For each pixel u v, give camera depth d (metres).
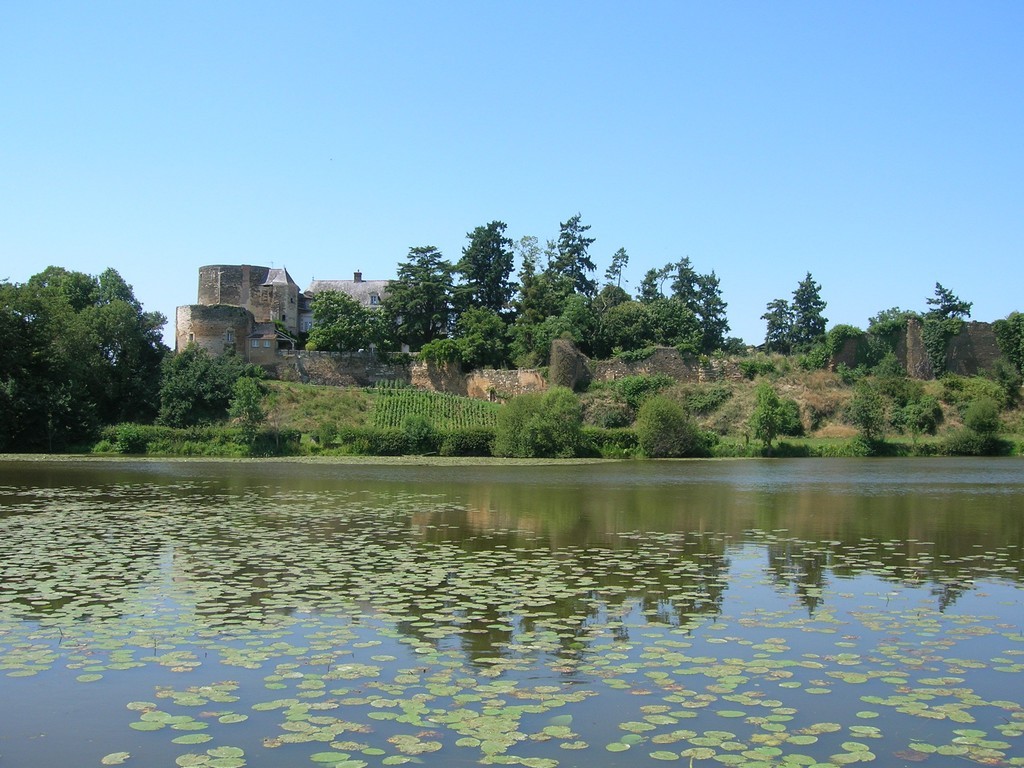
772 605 14.78
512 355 95.88
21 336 67.69
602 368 92.31
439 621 13.52
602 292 111.88
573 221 117.06
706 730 9.26
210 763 8.42
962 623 13.66
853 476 48.19
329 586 15.98
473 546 20.88
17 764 8.44
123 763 8.44
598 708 9.84
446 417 78.50
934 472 52.16
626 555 19.70
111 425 71.44
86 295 89.81
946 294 108.50
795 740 9.01
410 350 100.75
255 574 17.09
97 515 26.59
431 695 10.23
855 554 20.09
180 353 83.62
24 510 27.91
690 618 13.84
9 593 15.30
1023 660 11.72
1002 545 21.59
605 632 12.99
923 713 9.77
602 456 70.44
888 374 91.69
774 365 92.81
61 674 10.96
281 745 8.84
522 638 12.59
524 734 9.10
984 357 97.69
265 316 101.00
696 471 52.50
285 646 12.12
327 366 90.88
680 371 92.12
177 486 37.47
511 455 67.69
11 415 64.62
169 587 15.84
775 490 38.19
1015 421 86.69
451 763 8.41
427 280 99.62
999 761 8.53
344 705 9.88
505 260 109.56
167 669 11.15
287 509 28.58
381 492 35.53
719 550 20.55
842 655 11.90
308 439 69.38
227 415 75.06
